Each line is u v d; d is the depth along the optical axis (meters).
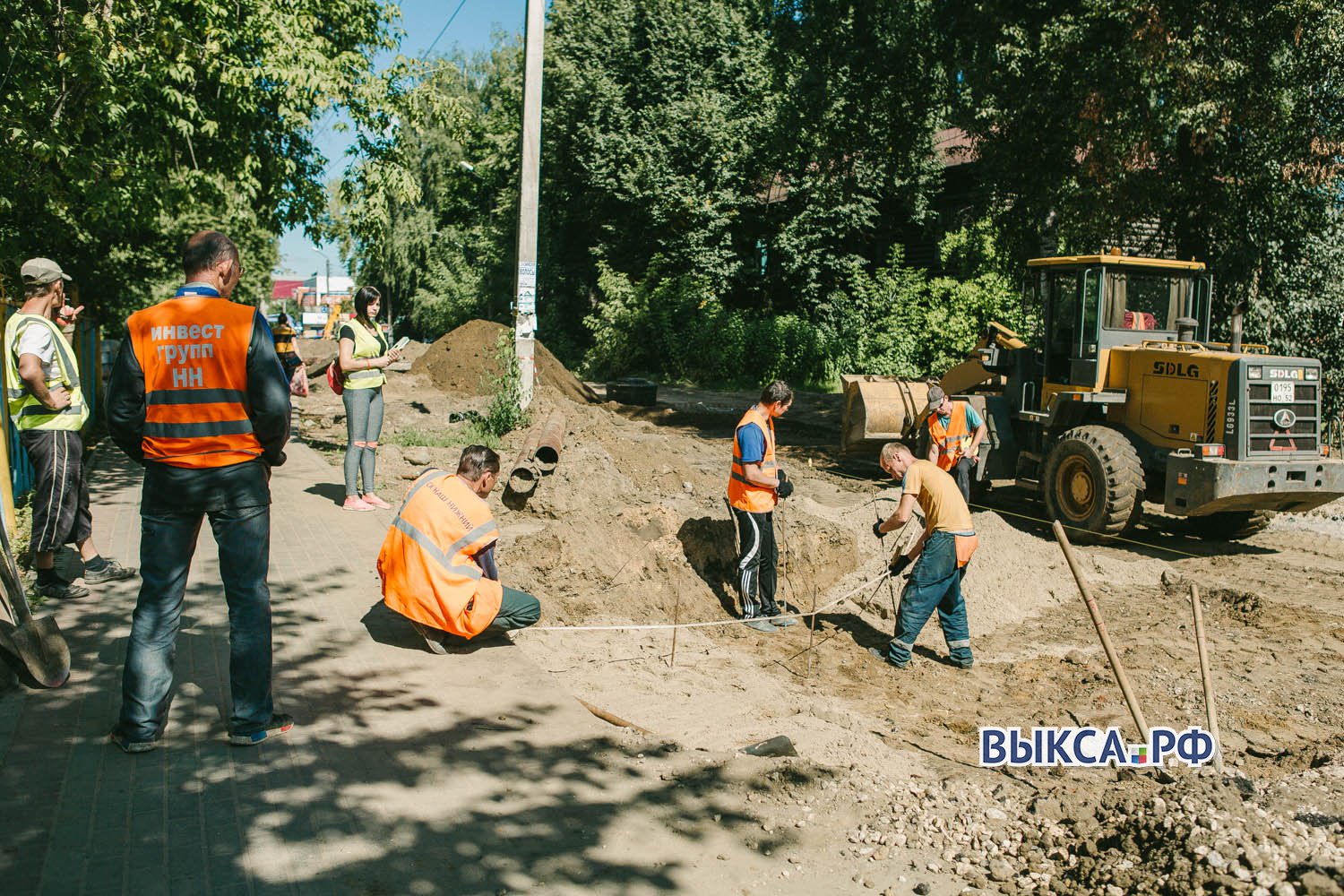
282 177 12.70
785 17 18.34
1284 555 9.71
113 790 3.65
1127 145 12.96
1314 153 12.84
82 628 5.31
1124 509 9.57
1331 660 6.54
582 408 16.03
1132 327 10.63
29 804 3.53
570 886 3.23
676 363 30.66
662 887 3.27
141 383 3.82
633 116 33.00
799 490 12.14
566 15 34.91
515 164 37.25
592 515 8.42
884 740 5.00
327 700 4.65
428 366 20.72
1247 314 14.30
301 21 11.71
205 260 3.98
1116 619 7.48
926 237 30.05
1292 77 12.21
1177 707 5.66
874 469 14.33
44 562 5.71
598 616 6.79
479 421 13.99
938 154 27.20
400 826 3.53
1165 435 9.82
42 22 8.77
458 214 46.75
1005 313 25.78
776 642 6.74
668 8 32.94
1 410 6.81
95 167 9.37
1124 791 4.02
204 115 11.33
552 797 3.84
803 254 29.98
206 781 3.76
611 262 34.34
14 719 4.21
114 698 4.46
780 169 30.12
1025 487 11.38
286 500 8.98
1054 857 3.60
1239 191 13.49
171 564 3.95
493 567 5.50
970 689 6.02
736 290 33.09
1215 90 12.29
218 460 3.89
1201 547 9.98
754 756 4.39
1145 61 12.16
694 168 31.97
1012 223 16.06
